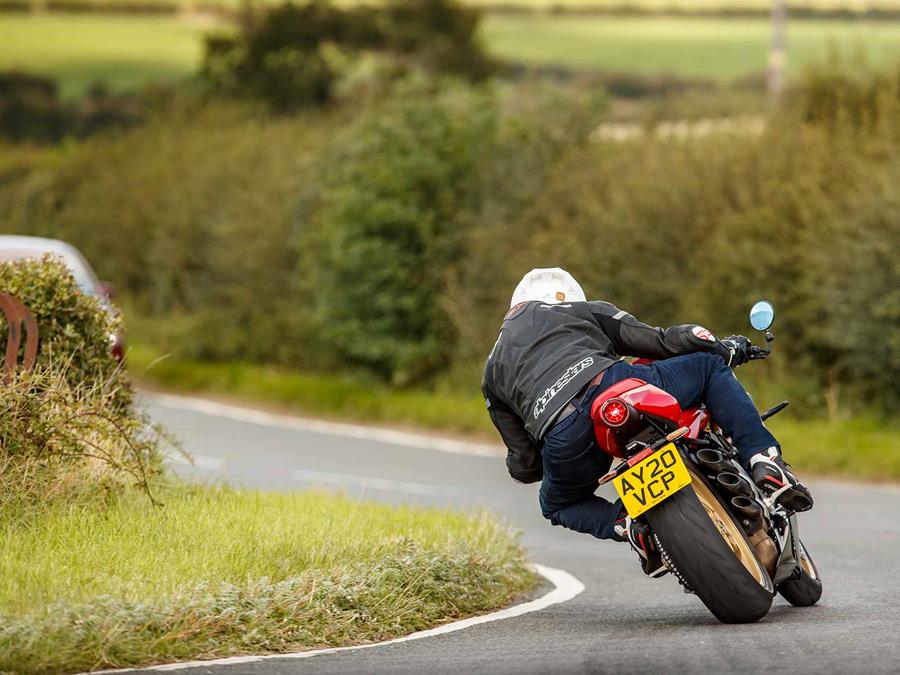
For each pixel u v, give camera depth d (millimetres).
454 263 88500
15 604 23219
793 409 69750
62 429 33000
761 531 25297
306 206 99000
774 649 22484
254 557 27766
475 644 24672
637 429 24484
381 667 22172
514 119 90875
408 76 95438
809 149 74062
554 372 25734
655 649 23125
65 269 37656
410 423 81875
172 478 37969
